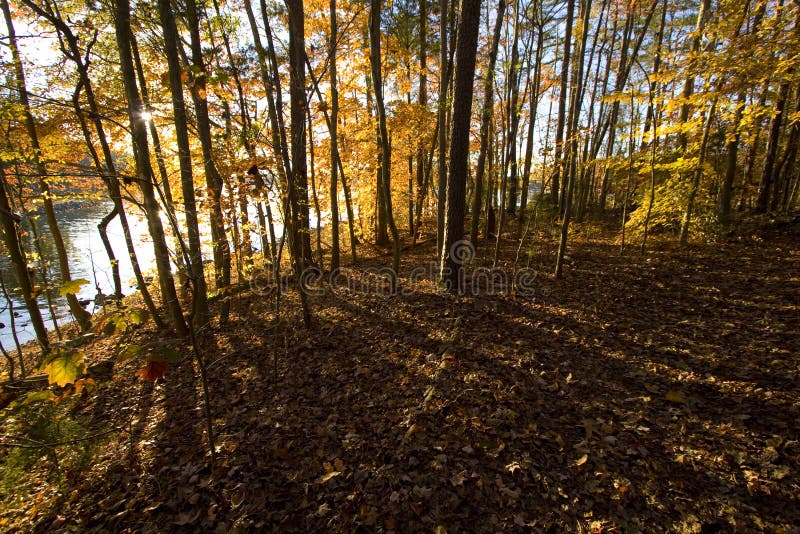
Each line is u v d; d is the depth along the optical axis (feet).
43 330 19.26
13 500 9.57
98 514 9.20
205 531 8.48
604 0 33.22
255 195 15.31
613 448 9.95
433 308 21.22
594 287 22.79
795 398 10.81
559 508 8.45
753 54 18.90
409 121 33.50
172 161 23.27
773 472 8.62
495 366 14.43
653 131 26.81
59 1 18.70
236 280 32.76
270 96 21.54
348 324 20.10
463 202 21.88
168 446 11.59
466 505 8.70
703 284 21.04
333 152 28.89
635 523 7.93
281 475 10.02
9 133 21.20
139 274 20.43
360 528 8.34
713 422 10.48
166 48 17.02
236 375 15.81
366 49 28.81
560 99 37.50
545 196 46.11
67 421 10.89
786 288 18.65
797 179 41.42
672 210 29.60
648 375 13.21
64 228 69.10
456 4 25.61
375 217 51.42
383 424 11.73
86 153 25.39
